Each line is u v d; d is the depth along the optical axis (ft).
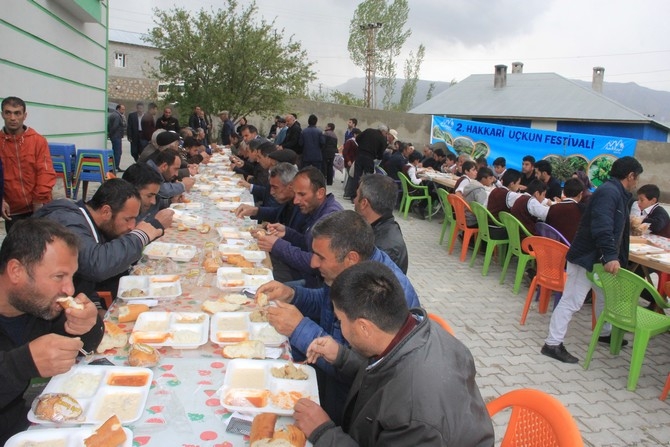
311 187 11.27
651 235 17.52
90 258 7.60
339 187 40.98
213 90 50.03
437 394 4.33
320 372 7.85
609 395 11.27
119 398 5.12
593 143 38.63
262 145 20.11
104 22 32.48
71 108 26.89
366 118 61.62
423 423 4.20
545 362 12.71
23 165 14.08
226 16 49.78
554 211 16.61
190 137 26.00
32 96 21.72
